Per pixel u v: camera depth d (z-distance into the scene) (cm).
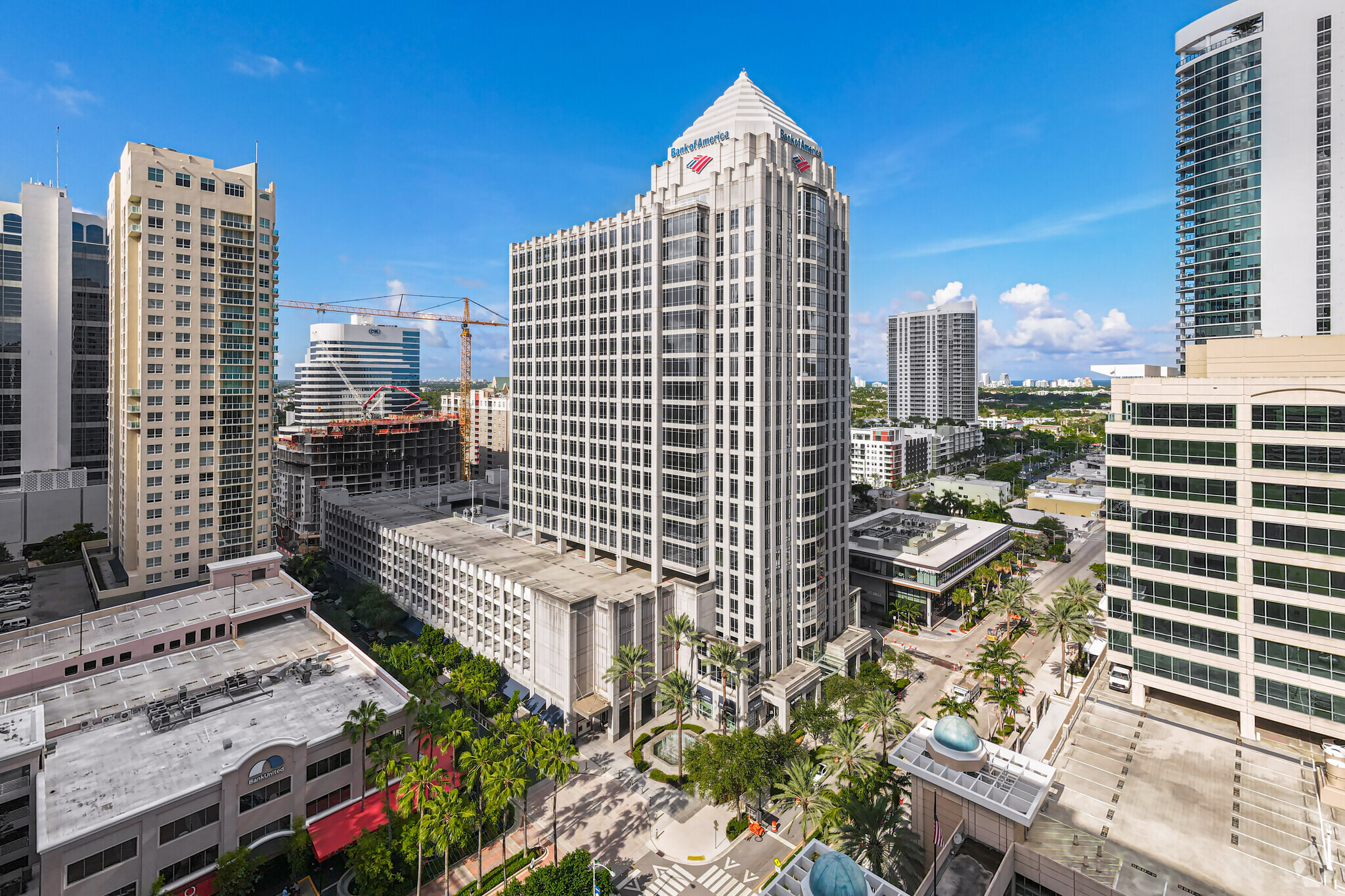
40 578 12962
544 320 12506
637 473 10462
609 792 7812
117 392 13050
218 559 12481
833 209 10775
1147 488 6888
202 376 12169
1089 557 17325
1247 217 16038
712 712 9319
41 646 8606
